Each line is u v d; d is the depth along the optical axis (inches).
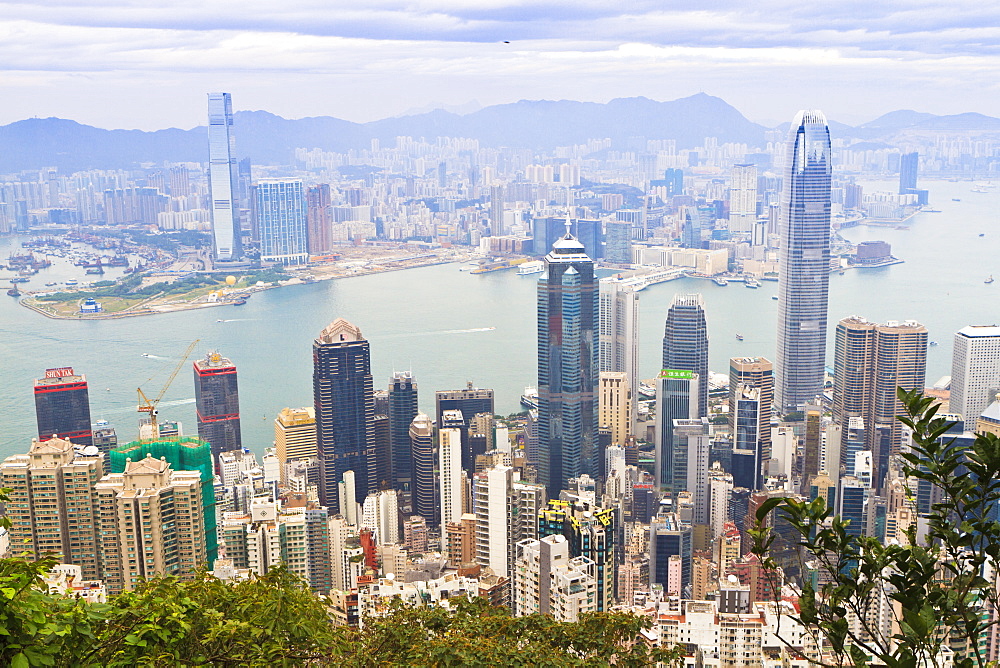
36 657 613.6
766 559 439.5
